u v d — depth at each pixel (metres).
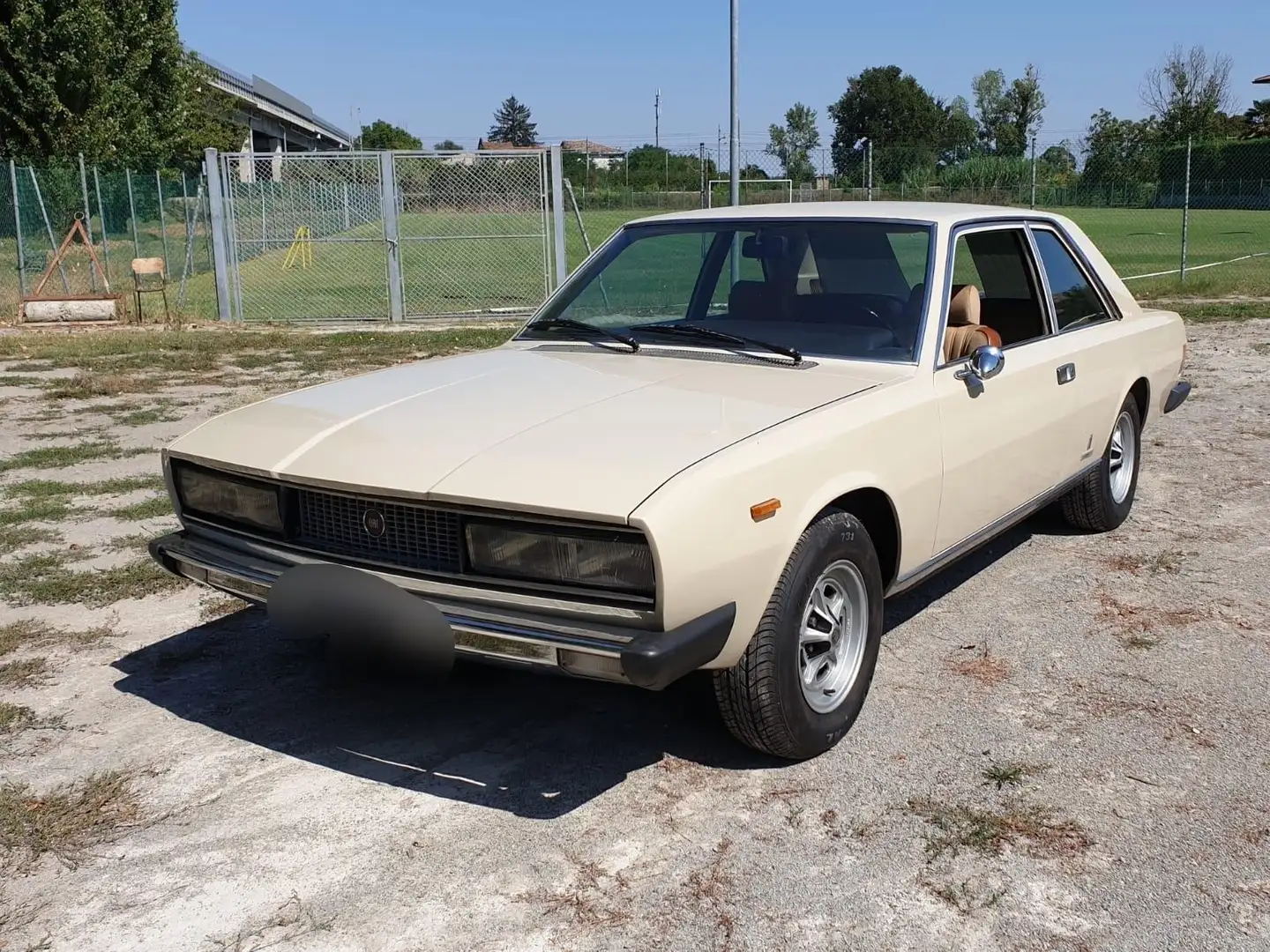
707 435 3.19
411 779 3.41
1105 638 4.39
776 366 3.91
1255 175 45.91
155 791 3.35
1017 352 4.47
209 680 4.14
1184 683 3.98
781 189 25.77
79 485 6.91
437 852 3.02
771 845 3.03
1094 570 5.18
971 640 4.40
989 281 4.78
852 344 3.98
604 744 3.62
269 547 3.50
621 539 2.86
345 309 17.94
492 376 3.94
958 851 2.99
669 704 3.91
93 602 4.93
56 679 4.14
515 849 3.03
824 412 3.42
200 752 3.59
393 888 2.87
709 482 2.95
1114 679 4.03
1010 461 4.34
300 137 89.00
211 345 13.81
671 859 2.98
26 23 32.19
